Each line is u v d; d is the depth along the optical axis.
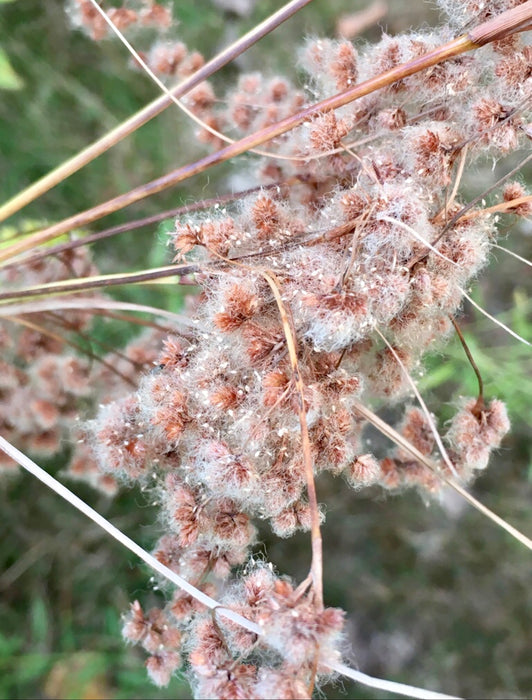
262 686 0.08
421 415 0.12
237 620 0.09
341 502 0.21
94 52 0.19
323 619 0.08
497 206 0.10
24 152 0.19
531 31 0.10
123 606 0.20
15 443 0.14
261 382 0.09
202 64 0.13
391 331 0.10
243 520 0.10
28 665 0.19
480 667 0.22
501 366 0.18
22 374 0.14
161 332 0.14
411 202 0.09
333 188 0.11
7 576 0.19
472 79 0.10
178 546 0.11
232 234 0.10
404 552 0.22
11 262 0.13
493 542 0.22
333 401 0.10
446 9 0.11
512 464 0.21
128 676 0.19
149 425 0.10
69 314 0.14
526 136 0.10
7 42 0.18
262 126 0.13
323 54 0.12
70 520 0.20
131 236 0.20
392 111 0.11
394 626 0.22
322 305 0.09
